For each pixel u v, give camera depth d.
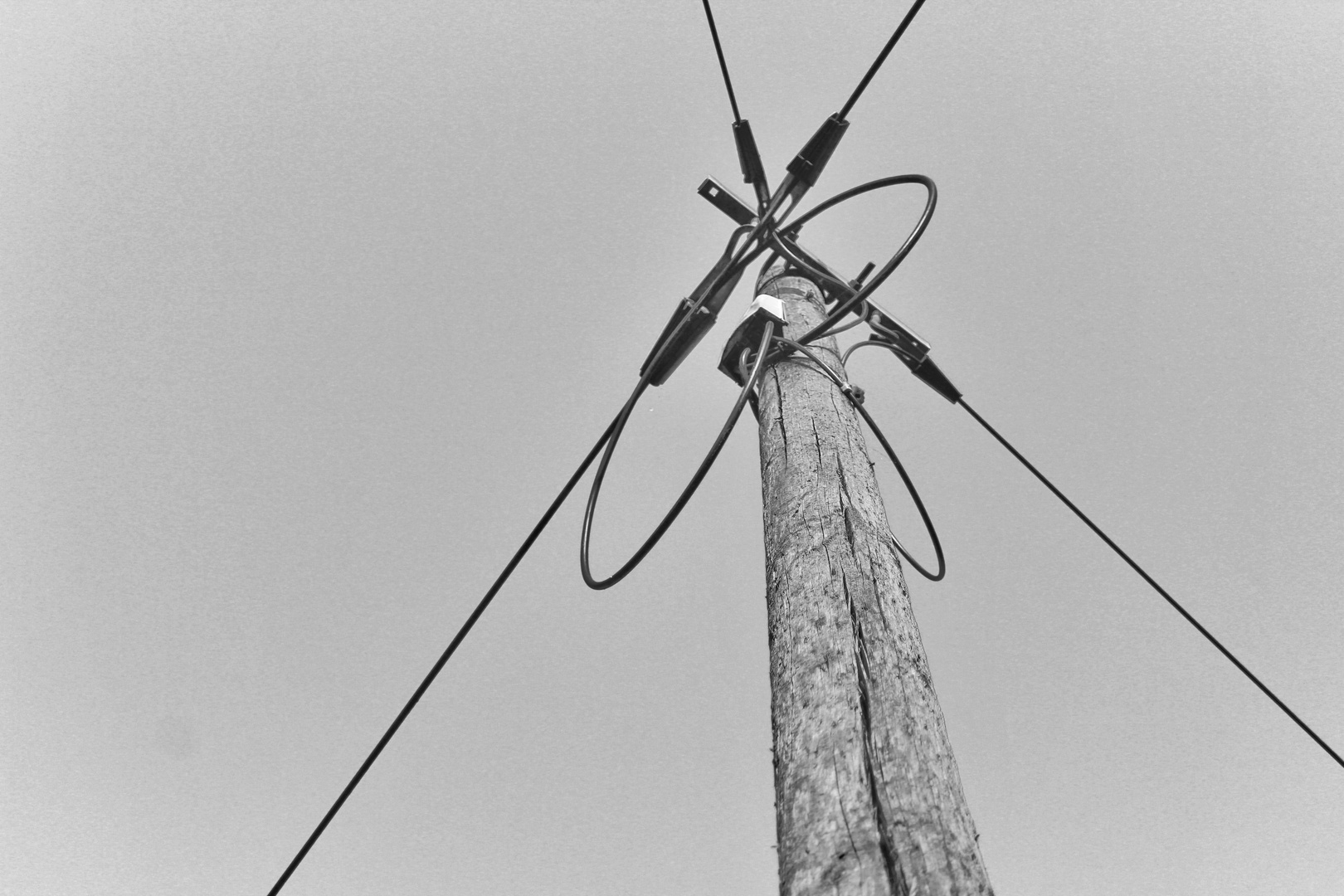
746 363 2.78
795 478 2.44
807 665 2.15
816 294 3.04
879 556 2.31
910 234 2.74
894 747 2.04
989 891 1.95
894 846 1.96
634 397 2.91
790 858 1.99
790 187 2.99
